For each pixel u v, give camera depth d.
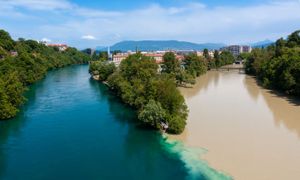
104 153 64.12
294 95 123.50
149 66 122.06
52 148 66.94
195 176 53.03
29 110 99.56
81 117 91.56
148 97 89.19
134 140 71.50
